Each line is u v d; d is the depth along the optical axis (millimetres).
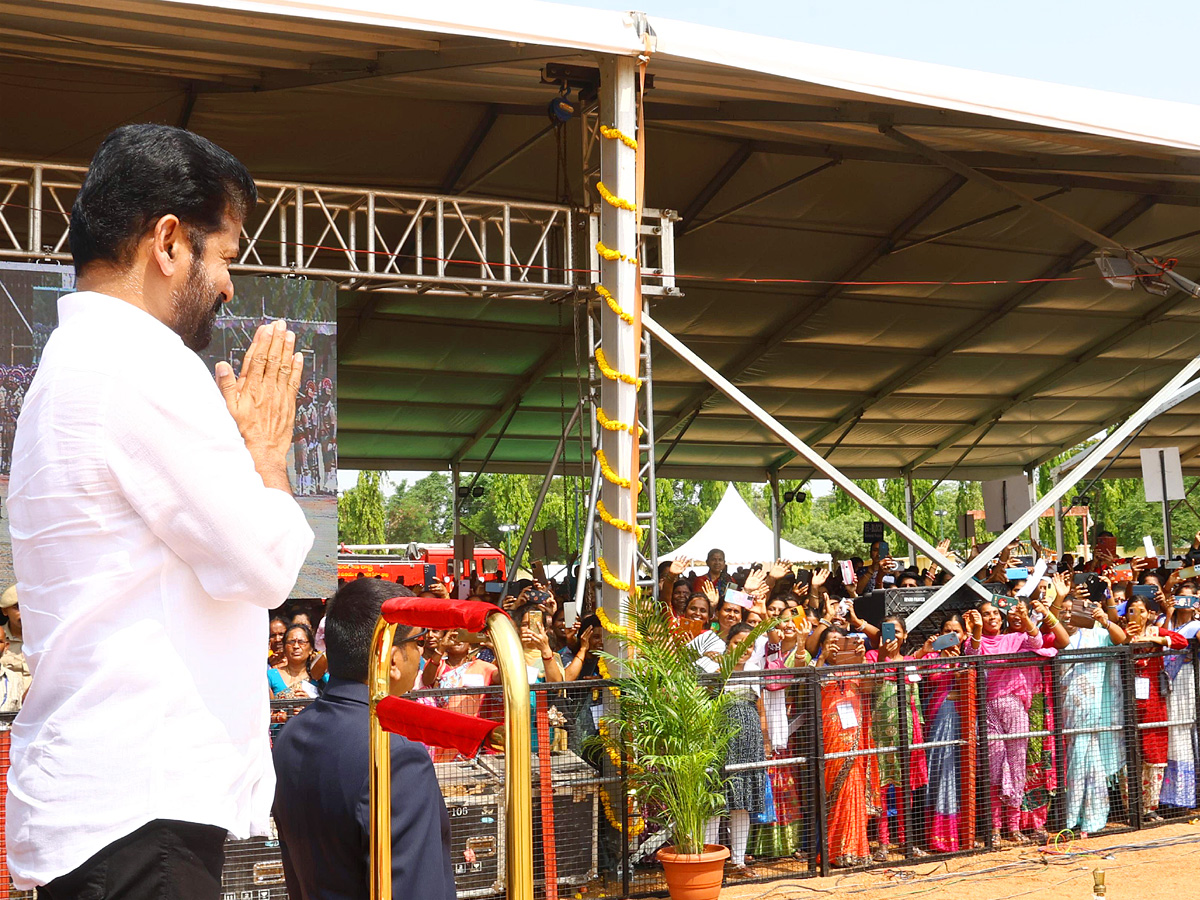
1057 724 7496
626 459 7242
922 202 13234
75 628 1308
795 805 6789
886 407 20656
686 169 12148
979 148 10516
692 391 19219
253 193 1571
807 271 14953
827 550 48062
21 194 10766
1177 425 22688
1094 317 17328
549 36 6918
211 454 1363
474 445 20328
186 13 7109
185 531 1340
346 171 11672
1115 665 7742
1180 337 18234
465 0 6691
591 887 6297
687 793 6141
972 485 44344
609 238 7395
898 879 6660
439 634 6805
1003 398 20766
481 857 5594
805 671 6859
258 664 1451
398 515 74500
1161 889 6320
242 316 8844
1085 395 20734
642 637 6516
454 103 10406
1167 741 7949
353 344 15914
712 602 8938
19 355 7789
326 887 2195
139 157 1448
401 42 7793
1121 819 7785
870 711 7078
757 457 23172
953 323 17156
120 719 1296
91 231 1440
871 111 9266
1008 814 7355
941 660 7266
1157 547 38250
